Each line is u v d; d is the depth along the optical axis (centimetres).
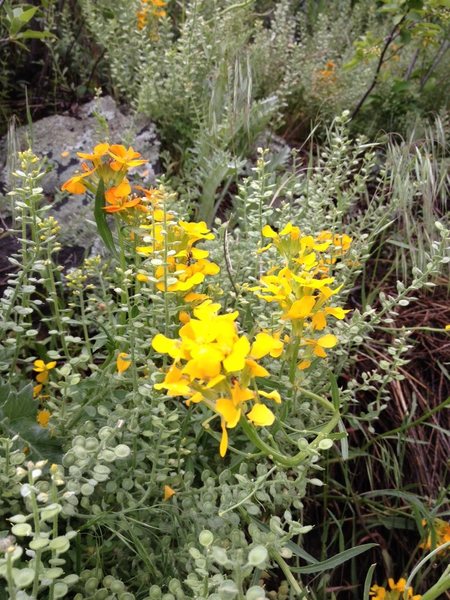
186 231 143
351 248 207
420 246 246
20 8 264
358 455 205
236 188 291
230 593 93
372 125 348
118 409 136
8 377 167
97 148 145
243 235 220
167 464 145
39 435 143
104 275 207
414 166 273
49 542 89
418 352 239
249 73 291
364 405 228
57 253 225
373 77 367
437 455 222
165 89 300
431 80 381
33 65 342
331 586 206
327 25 428
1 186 250
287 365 164
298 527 112
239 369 92
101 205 148
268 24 462
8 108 313
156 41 324
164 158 280
